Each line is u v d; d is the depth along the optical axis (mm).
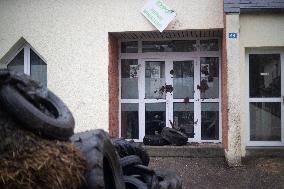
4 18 10797
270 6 9562
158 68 11719
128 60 11727
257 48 10227
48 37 10641
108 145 3547
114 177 3594
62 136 2896
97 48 10531
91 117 10570
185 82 11641
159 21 10219
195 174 8820
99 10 10484
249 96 10508
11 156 2494
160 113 11719
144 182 4324
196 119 11562
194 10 10188
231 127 9445
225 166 9367
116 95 11453
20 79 3055
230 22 9562
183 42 11602
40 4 10633
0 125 2629
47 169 2543
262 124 10508
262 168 9094
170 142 10734
